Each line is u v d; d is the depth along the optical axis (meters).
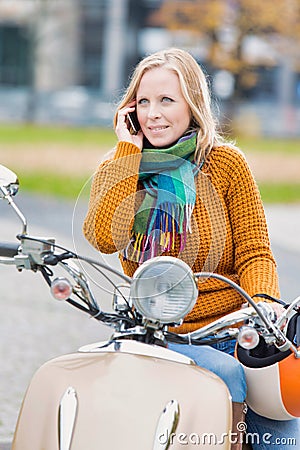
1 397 13.05
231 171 7.90
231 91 79.62
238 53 77.06
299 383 6.95
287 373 6.96
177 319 6.39
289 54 78.88
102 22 98.69
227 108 79.31
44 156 56.25
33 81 94.88
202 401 6.32
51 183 44.72
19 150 58.78
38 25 94.19
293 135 83.12
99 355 6.60
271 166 55.72
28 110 86.94
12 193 6.84
